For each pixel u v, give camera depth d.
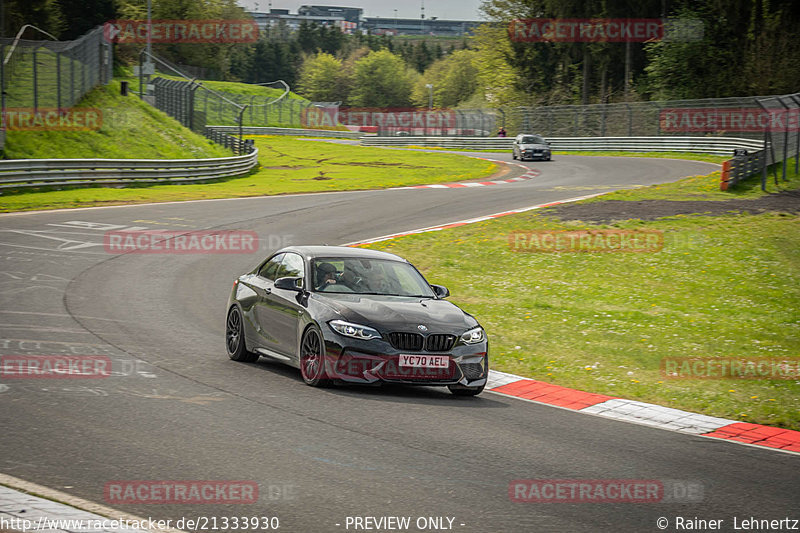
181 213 69.38
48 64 109.25
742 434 21.47
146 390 21.23
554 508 14.10
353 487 14.54
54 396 19.95
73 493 13.38
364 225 65.25
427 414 20.77
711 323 36.34
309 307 23.34
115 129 105.94
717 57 151.12
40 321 30.84
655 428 21.47
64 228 57.78
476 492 14.70
